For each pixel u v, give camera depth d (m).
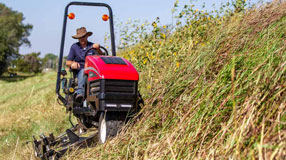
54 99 11.45
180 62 6.08
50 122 8.66
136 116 4.97
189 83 5.07
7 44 64.00
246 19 5.41
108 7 6.23
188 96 4.85
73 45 6.20
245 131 3.52
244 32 5.07
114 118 4.99
